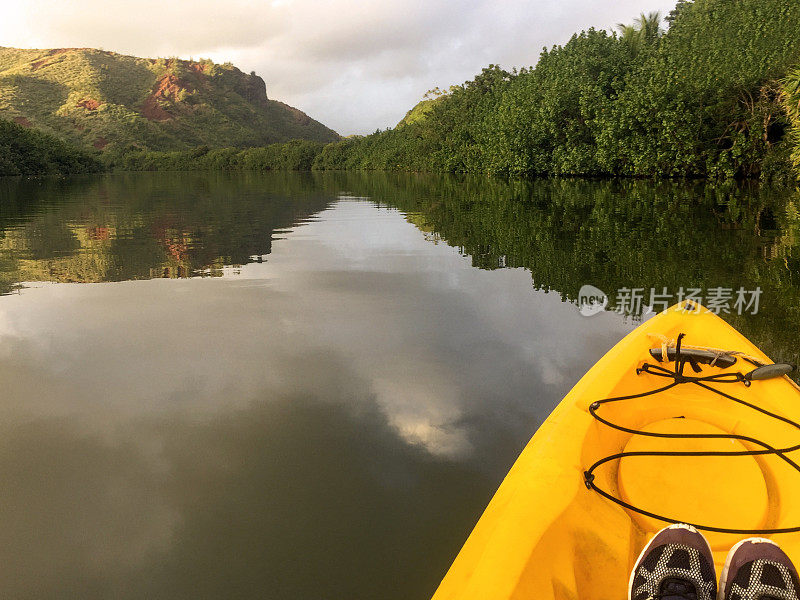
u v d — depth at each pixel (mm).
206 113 159625
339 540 1896
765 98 15906
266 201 17078
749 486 1579
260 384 3133
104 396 3006
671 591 1128
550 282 5215
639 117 18578
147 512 2055
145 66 184375
